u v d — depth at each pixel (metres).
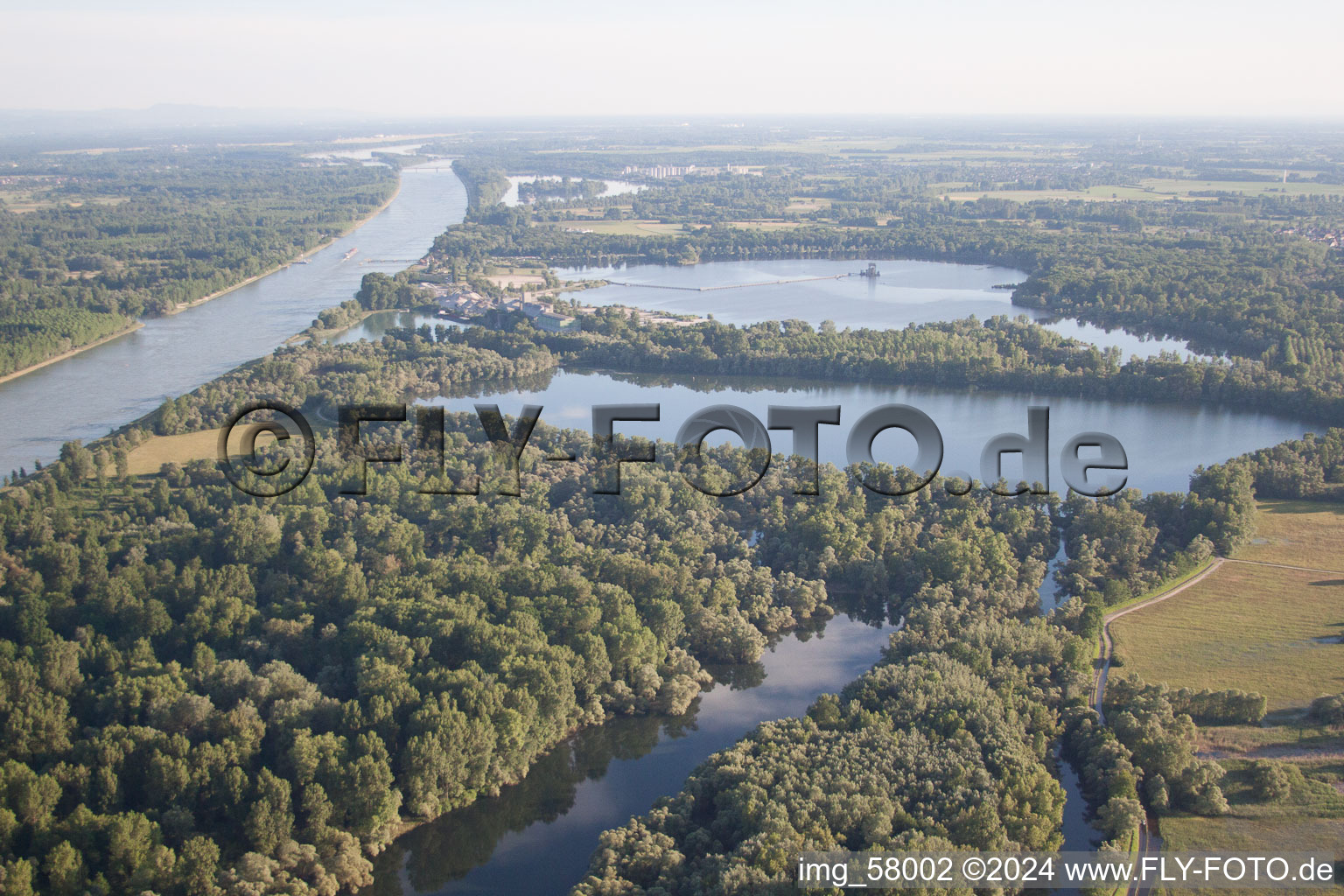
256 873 188.00
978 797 198.25
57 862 181.50
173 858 186.88
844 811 194.38
